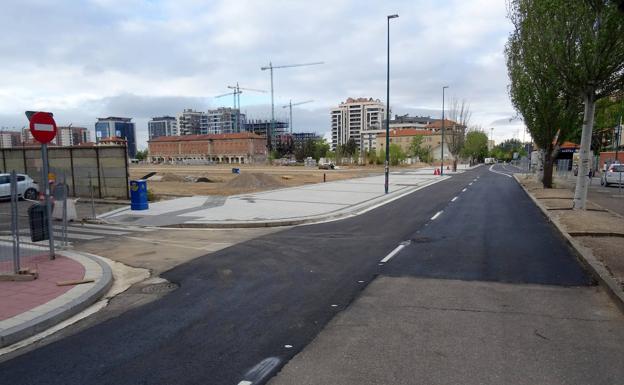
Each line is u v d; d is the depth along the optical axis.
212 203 19.50
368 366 4.15
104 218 15.29
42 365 4.36
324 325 5.22
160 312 5.84
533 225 13.03
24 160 24.27
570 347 4.52
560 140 25.06
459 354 4.38
